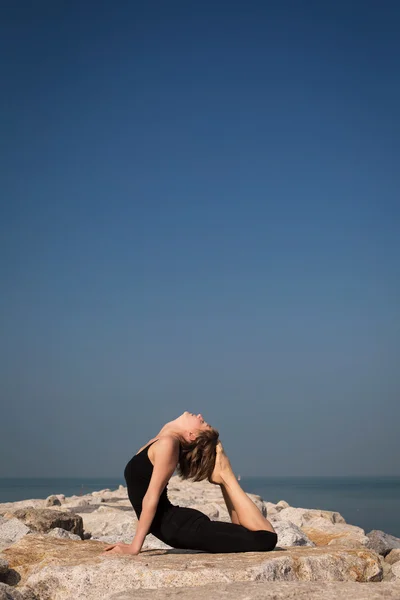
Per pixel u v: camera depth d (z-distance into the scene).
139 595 4.41
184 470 6.43
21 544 6.62
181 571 5.05
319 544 10.81
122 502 21.44
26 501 19.77
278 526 9.78
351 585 4.52
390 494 81.25
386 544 10.86
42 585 5.28
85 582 5.18
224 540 6.00
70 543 6.70
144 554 5.93
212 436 6.45
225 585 4.62
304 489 120.94
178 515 6.23
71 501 21.53
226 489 6.42
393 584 4.58
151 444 6.33
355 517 32.12
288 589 4.42
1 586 5.10
